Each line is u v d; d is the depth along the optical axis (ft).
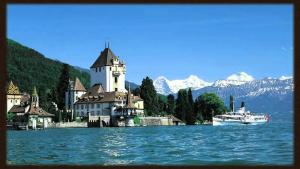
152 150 187.42
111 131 471.21
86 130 518.37
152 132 424.87
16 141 272.92
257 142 233.76
